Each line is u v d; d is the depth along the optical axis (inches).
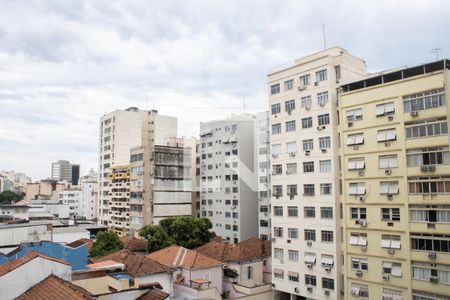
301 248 1718.8
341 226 1604.3
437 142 1310.3
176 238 2455.7
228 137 3255.4
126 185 3705.7
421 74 1397.6
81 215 5575.8
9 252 1562.5
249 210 3139.8
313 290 1648.6
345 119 1581.0
